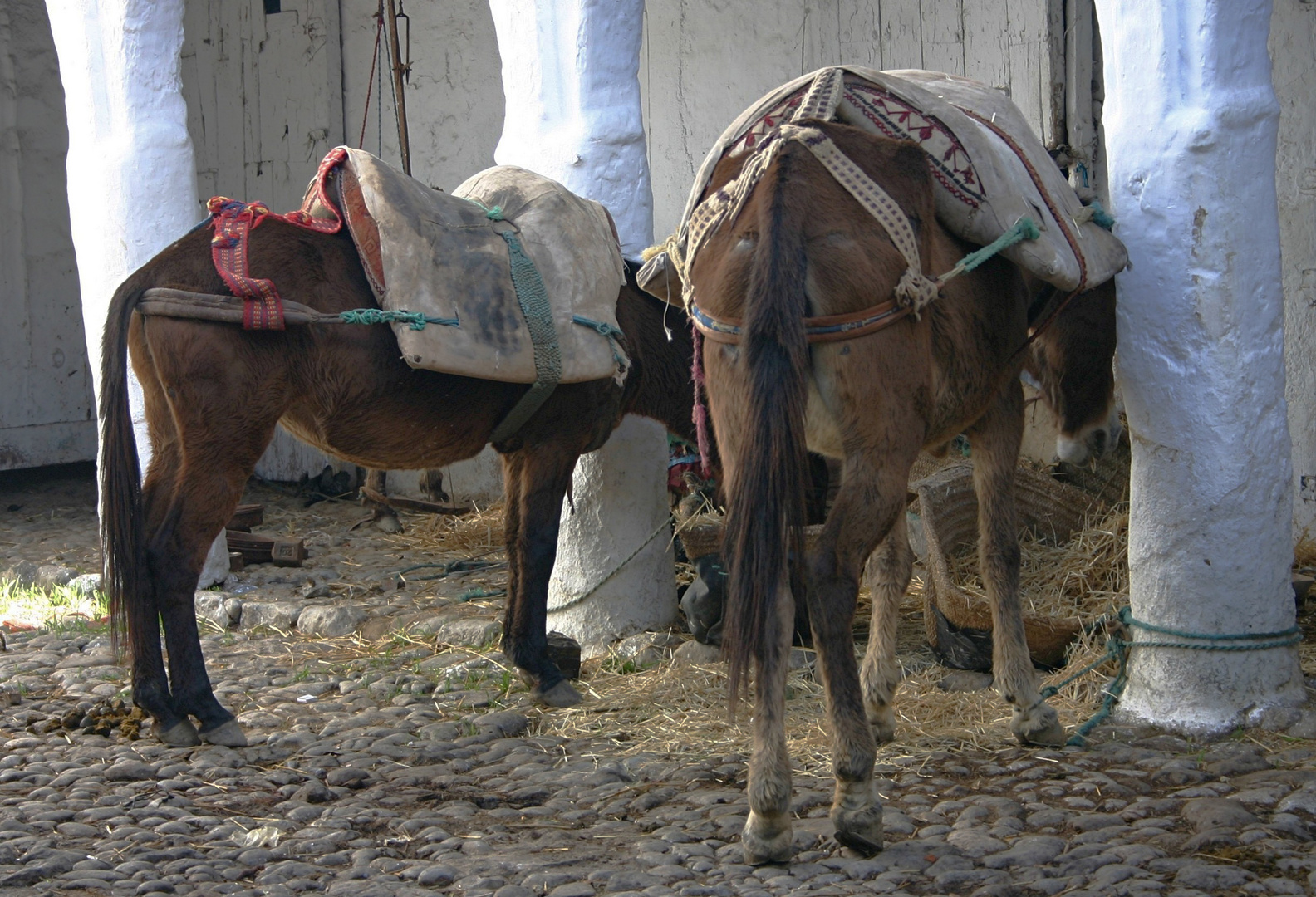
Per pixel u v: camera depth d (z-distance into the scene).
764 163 3.13
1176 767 3.64
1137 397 4.06
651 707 4.50
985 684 4.51
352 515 8.52
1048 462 6.68
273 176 9.48
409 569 6.82
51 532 8.26
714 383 3.15
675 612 5.50
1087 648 4.45
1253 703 3.99
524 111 5.28
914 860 3.10
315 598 6.20
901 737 4.02
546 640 4.69
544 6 5.16
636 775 3.86
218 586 6.41
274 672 5.06
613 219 5.21
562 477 4.66
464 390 4.34
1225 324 3.91
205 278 3.93
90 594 6.39
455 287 4.18
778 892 2.94
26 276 9.87
